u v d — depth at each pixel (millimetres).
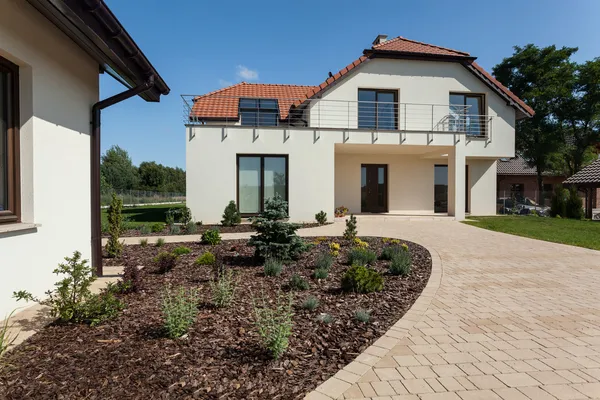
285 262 6188
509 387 2496
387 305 4230
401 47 15508
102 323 3406
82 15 3387
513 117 15578
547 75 24203
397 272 5742
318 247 7746
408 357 2934
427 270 6078
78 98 4926
